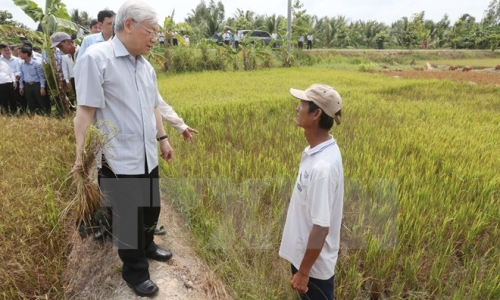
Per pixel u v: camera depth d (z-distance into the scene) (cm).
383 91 1153
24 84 784
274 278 281
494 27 4159
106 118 229
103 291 268
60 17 788
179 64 1877
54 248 297
